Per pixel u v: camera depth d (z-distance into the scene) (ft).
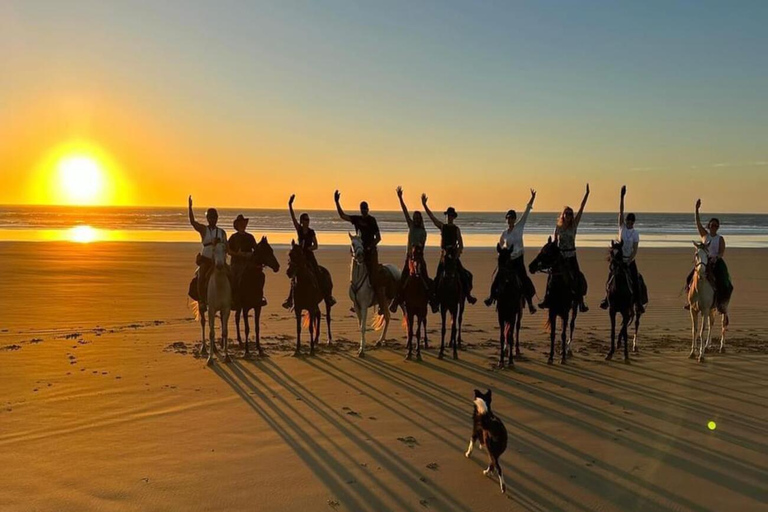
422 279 43.16
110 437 27.99
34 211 539.70
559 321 59.52
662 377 39.24
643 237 212.43
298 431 29.01
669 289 79.71
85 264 97.40
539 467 25.27
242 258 43.52
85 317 56.49
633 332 54.29
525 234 228.22
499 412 32.12
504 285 40.63
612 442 28.09
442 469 24.95
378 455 26.30
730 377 39.27
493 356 44.93
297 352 44.27
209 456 26.00
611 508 21.91
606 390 36.27
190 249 126.52
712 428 29.99
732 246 166.40
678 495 22.95
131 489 22.85
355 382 37.47
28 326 52.13
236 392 34.96
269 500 22.15
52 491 22.62
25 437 27.78
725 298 45.16
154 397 33.71
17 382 35.91
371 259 44.65
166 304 63.98
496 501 22.30
